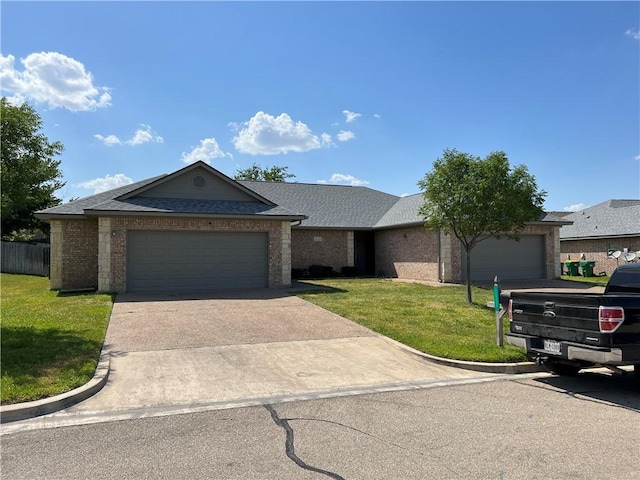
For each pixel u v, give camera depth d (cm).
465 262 2188
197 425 531
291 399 628
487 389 681
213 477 405
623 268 812
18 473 413
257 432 509
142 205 1711
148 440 487
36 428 522
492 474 409
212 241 1791
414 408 591
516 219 1346
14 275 2580
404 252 2441
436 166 1413
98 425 531
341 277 2519
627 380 742
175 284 1736
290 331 1041
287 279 1883
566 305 677
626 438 491
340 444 476
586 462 432
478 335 990
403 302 1441
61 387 625
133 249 1694
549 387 696
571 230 3128
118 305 1363
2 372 682
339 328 1073
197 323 1110
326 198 2888
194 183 1875
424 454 450
